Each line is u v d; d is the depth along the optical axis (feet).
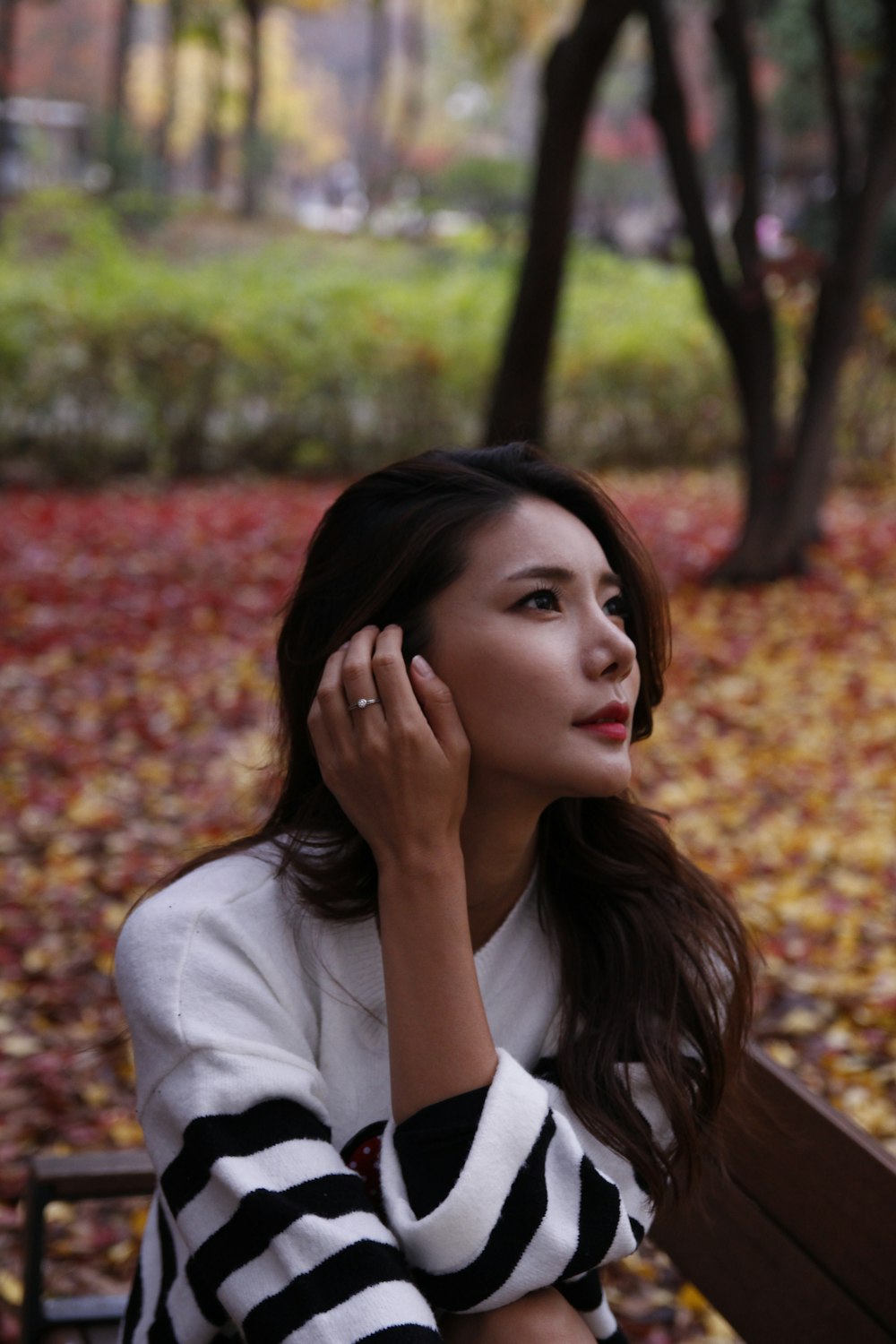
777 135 76.23
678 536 34.37
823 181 68.64
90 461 42.06
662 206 150.82
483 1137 3.67
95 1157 6.64
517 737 3.92
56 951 13.88
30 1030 12.45
